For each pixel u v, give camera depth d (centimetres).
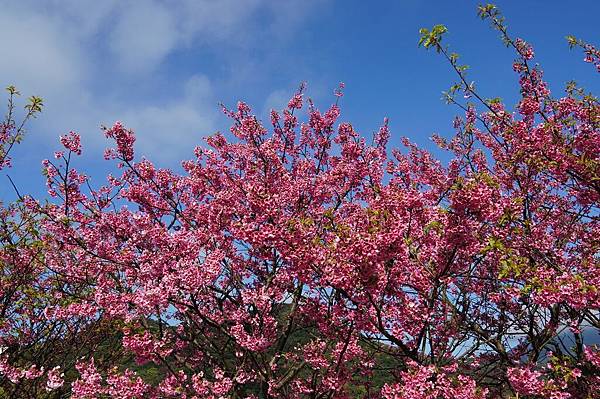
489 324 894
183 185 1023
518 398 584
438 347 758
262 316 782
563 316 762
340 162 1018
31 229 872
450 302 784
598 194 765
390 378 841
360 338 729
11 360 862
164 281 680
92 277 942
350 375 777
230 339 830
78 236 917
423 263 662
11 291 891
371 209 600
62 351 947
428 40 758
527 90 882
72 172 985
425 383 556
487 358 850
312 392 764
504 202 629
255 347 741
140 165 1015
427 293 657
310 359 781
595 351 657
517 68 882
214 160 1051
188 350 970
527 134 782
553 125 758
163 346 741
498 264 729
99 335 966
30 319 924
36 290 942
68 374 923
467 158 1049
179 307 709
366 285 532
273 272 852
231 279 902
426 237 653
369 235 515
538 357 735
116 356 951
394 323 618
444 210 569
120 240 939
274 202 580
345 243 523
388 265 596
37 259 914
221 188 1042
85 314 773
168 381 710
